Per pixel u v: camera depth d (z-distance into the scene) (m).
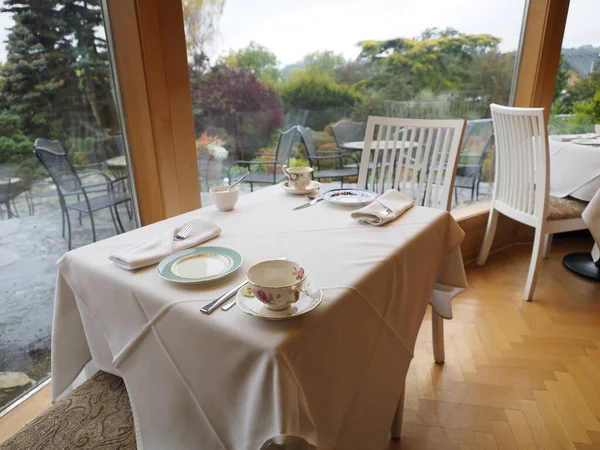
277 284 0.72
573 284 2.25
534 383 1.52
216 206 1.21
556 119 2.72
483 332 1.83
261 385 0.59
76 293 0.88
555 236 2.87
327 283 0.76
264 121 2.06
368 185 1.97
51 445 0.76
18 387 1.50
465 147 2.59
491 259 2.58
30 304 1.50
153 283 0.77
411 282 0.99
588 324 1.88
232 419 0.66
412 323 1.02
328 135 2.31
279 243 0.96
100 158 1.57
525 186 2.09
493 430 1.31
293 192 1.38
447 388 1.50
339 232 1.03
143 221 1.68
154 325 0.72
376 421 0.92
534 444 1.26
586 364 1.62
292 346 0.60
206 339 0.65
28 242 1.46
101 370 0.95
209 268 0.82
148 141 1.53
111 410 0.84
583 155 2.10
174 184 1.62
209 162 1.91
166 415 0.75
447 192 1.56
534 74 2.46
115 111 1.57
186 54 1.52
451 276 1.29
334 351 0.71
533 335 1.81
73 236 1.58
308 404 0.65
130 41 1.40
